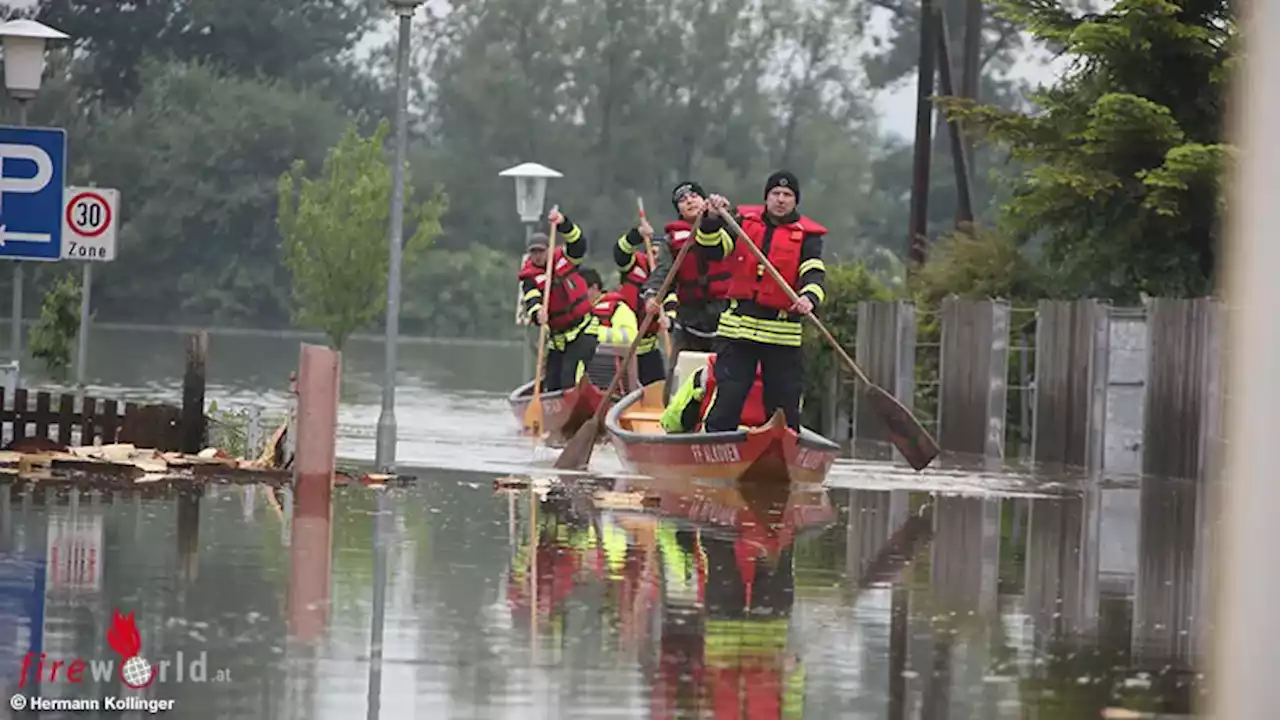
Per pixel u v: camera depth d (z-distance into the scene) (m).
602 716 19.80
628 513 36.53
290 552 29.33
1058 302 56.28
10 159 39.66
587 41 173.50
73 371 86.00
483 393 83.00
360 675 21.31
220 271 167.75
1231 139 62.38
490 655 22.50
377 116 176.12
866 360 65.38
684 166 175.50
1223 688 21.08
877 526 36.91
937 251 73.62
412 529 32.72
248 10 171.88
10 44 49.88
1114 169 63.72
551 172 72.00
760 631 24.55
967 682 21.94
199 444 40.75
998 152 163.75
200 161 166.38
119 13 170.12
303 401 38.03
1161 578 31.14
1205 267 63.88
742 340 43.47
